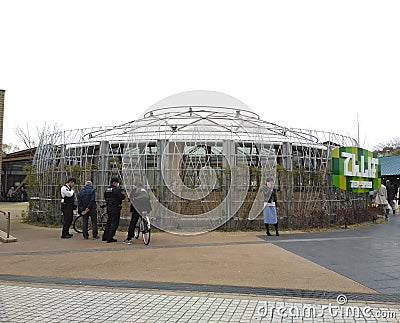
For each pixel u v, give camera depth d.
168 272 7.63
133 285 6.72
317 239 11.89
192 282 6.92
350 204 17.11
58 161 16.25
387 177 33.16
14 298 6.01
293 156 15.41
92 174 15.06
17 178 39.06
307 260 8.75
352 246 10.62
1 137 16.91
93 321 5.05
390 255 9.38
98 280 7.06
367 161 17.67
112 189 11.48
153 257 9.05
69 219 12.33
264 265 8.21
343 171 16.17
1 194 37.84
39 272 7.67
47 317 5.18
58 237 12.41
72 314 5.29
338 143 17.81
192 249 10.10
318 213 14.81
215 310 5.44
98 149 15.60
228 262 8.49
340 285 6.73
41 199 16.33
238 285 6.72
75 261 8.65
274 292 6.32
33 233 13.34
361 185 17.02
